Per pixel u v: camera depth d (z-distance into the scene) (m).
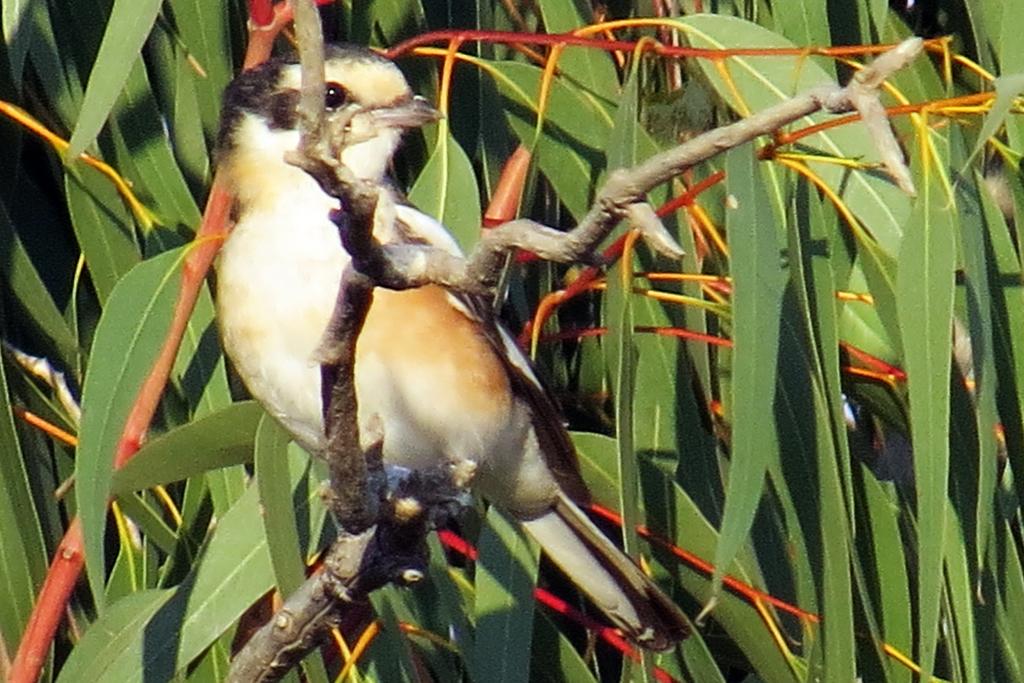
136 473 9.47
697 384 10.92
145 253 10.51
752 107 10.01
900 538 10.53
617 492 10.41
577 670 10.54
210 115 11.24
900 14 12.71
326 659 10.45
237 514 9.86
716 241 10.38
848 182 10.04
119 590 10.52
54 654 11.21
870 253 9.86
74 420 11.10
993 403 9.16
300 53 5.99
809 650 9.77
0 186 11.23
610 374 10.41
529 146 10.84
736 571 10.36
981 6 10.36
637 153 9.95
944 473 8.69
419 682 10.29
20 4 10.56
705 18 10.04
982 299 9.19
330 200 9.50
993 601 9.80
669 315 10.70
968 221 9.24
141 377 8.90
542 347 11.57
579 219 10.85
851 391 11.05
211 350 10.71
